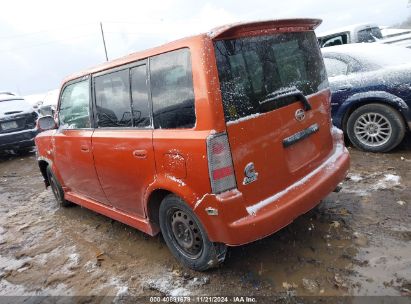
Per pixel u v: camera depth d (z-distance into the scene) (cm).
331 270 287
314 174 310
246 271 301
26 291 332
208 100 250
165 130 288
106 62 360
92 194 419
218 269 309
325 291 266
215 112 250
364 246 309
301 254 312
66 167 443
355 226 341
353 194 404
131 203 352
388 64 503
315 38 343
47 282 339
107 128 355
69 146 413
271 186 279
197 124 259
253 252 325
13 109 902
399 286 259
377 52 530
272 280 286
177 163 275
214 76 251
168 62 281
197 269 308
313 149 321
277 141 281
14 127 880
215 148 250
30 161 874
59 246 408
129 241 389
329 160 332
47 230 458
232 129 255
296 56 313
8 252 414
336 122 541
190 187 271
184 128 271
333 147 352
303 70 318
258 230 259
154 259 345
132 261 349
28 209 548
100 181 379
